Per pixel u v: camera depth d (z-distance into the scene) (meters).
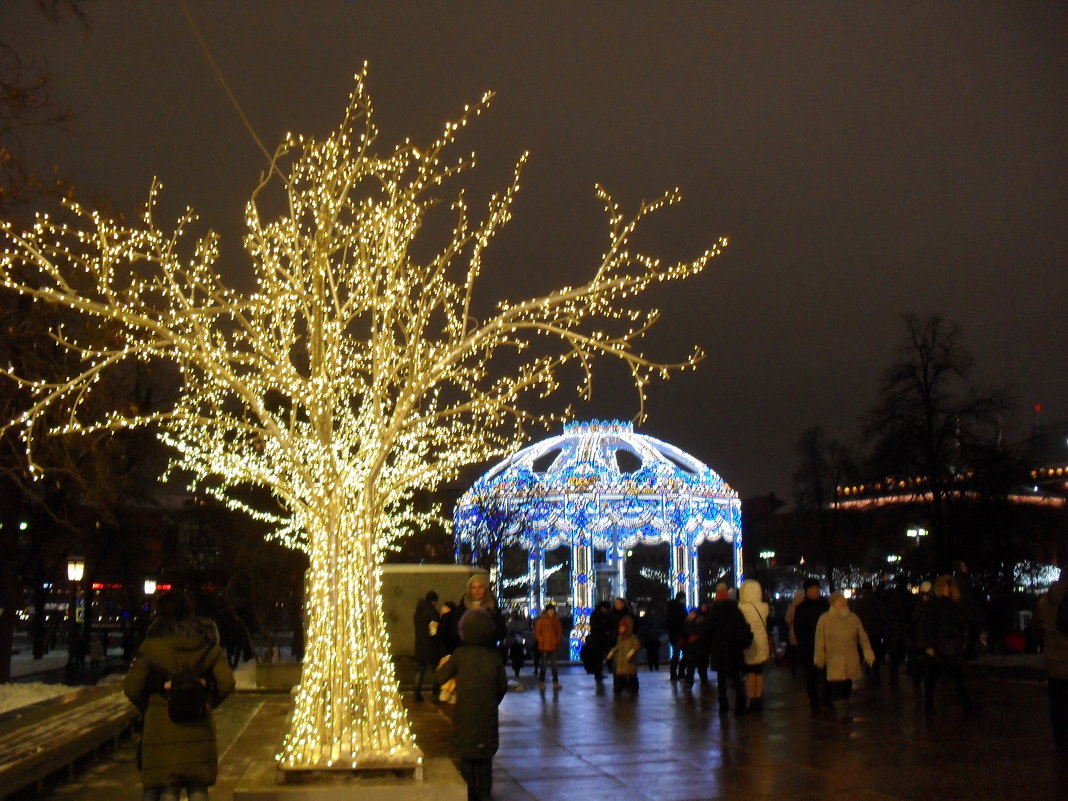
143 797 7.48
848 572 53.03
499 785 11.05
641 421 8.56
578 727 15.77
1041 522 38.59
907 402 36.91
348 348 10.33
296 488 9.94
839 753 12.55
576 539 33.34
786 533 71.81
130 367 19.73
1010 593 36.06
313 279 9.38
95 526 27.31
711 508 34.22
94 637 41.53
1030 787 10.34
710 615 17.03
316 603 9.41
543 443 35.25
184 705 7.40
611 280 8.98
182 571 32.81
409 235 9.54
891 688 20.20
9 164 16.84
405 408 9.34
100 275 9.32
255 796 8.44
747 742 13.73
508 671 32.44
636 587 63.31
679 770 11.83
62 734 11.05
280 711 18.16
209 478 28.36
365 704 9.18
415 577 23.36
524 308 8.92
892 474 37.22
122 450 21.16
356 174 9.30
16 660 42.88
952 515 36.75
